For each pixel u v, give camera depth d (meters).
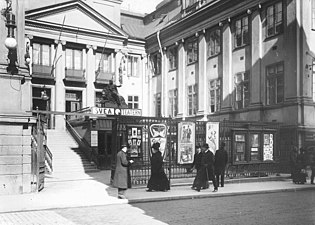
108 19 36.88
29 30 32.94
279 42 22.62
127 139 15.61
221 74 28.30
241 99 26.03
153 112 38.81
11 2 13.95
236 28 26.94
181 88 33.44
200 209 10.84
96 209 10.91
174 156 16.81
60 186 16.09
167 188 14.35
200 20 30.69
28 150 13.80
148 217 9.63
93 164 23.62
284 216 9.74
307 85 21.17
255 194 14.27
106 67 37.53
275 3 23.22
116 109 25.58
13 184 13.45
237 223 8.88
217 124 17.62
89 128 25.92
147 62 39.84
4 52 13.85
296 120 20.73
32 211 10.60
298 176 16.94
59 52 34.34
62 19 34.69
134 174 17.75
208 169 14.41
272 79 23.19
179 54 34.00
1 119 13.17
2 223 9.01
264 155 18.55
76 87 35.25
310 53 21.44
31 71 32.66
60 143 26.75
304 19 21.38
